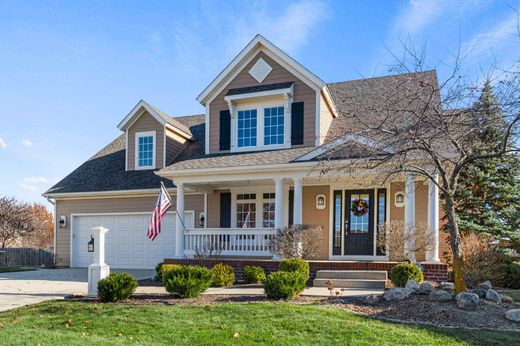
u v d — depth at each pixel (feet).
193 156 56.34
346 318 25.05
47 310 29.66
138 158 64.08
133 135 64.34
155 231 44.04
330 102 53.67
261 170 46.88
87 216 64.80
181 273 33.45
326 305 28.76
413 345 20.67
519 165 30.55
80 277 50.83
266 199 55.57
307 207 52.85
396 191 49.75
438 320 24.82
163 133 62.23
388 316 25.93
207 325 24.20
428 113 28.48
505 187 51.47
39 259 77.30
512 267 41.32
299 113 52.01
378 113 33.22
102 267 35.32
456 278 29.50
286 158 47.19
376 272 40.06
